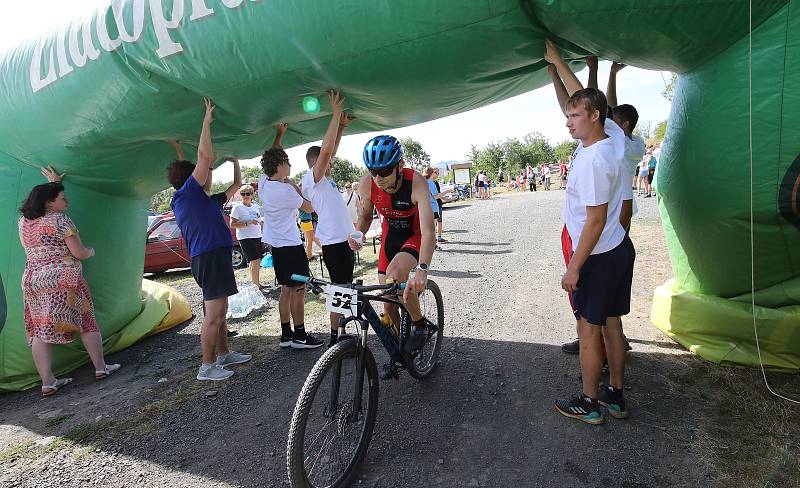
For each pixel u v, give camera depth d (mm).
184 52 2818
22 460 2732
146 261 9383
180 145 3967
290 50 2611
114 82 3195
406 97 3059
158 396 3473
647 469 2199
